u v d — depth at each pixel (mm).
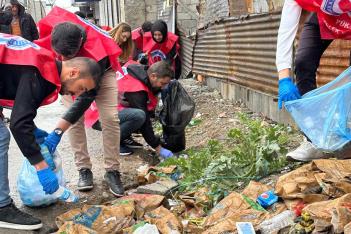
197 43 9836
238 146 4242
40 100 2836
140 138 5871
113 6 19906
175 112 4777
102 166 4676
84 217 3137
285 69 3176
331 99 3000
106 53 3684
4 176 3176
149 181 4062
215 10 9180
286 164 3674
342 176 2902
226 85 7645
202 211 3344
